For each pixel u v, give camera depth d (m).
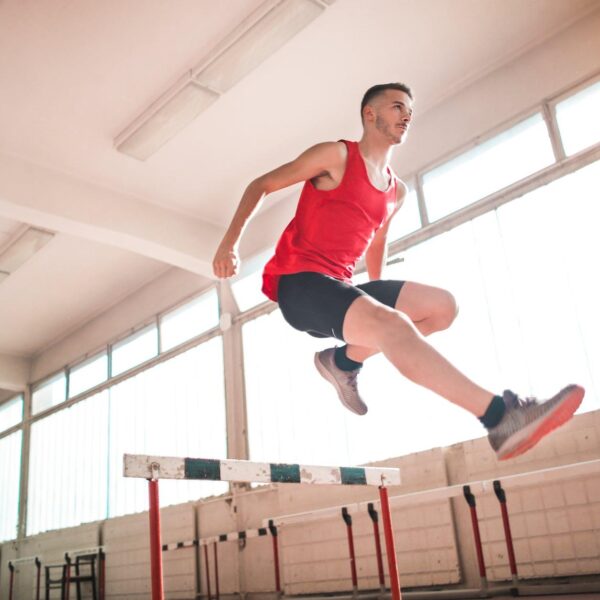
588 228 4.91
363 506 5.10
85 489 9.98
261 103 5.95
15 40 4.94
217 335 8.24
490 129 5.77
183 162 6.73
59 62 5.21
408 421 5.92
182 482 8.27
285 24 4.93
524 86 5.59
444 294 1.69
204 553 7.25
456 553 5.26
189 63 5.35
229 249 1.57
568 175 5.14
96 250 8.57
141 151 6.38
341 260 1.66
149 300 9.58
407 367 1.26
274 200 7.69
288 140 6.53
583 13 5.27
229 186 7.25
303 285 1.57
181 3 4.75
